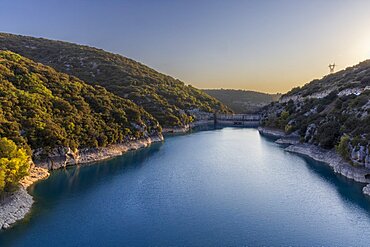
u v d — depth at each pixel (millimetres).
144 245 51406
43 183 81812
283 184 83750
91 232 55688
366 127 94375
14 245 50531
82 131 108562
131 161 111188
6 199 62062
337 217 62812
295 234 55812
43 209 65188
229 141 164750
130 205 68438
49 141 94188
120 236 54375
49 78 133125
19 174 65438
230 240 53500
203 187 81312
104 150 115625
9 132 84438
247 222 60438
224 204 69438
